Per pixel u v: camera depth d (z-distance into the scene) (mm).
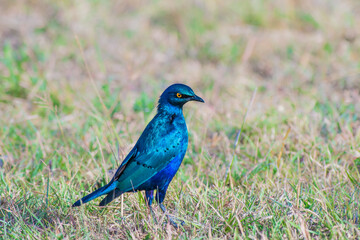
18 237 11664
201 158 15914
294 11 28828
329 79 22875
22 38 26812
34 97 20969
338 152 15797
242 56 25656
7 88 21750
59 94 21047
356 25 27609
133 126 18672
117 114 19109
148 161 12500
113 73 23953
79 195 13750
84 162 16219
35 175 15547
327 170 15133
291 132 17281
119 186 12344
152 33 28375
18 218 12406
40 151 16688
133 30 28484
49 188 14094
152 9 30281
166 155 12578
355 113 18797
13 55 24062
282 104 20203
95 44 24906
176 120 12875
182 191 13773
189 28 28172
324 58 24969
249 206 12734
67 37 27203
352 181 13570
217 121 18938
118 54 25875
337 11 28797
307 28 28266
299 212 11625
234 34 27797
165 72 24547
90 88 22141
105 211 13094
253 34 27703
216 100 21578
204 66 25375
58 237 11539
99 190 12188
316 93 21500
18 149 17359
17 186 14367
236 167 15328
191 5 29781
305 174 14789
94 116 18000
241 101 21219
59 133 18453
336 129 17500
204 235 11797
